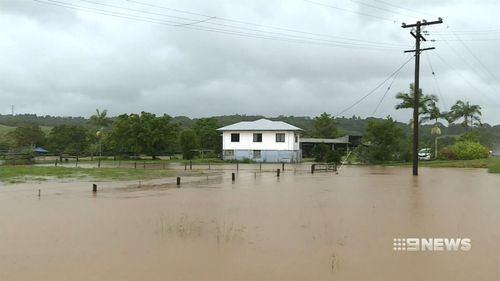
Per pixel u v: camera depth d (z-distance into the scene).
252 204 17.31
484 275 8.24
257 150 60.47
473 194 21.11
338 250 10.04
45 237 11.37
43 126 123.75
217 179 30.11
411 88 61.69
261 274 8.34
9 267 8.80
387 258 9.39
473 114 76.31
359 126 129.75
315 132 91.56
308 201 18.28
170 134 64.69
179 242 10.80
